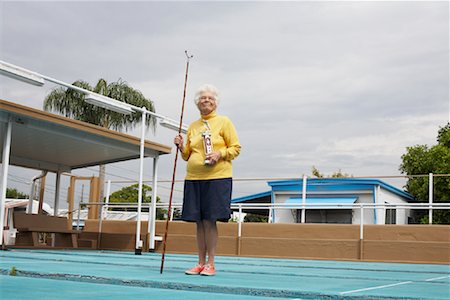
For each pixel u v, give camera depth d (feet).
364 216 58.39
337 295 10.68
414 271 22.76
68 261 22.48
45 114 33.81
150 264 22.31
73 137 36.70
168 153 43.62
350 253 33.96
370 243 33.47
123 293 10.57
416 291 12.01
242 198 63.77
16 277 13.82
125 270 16.89
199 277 14.71
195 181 16.17
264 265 24.95
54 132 35.35
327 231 35.96
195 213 16.07
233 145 16.11
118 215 74.59
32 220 40.45
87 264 20.35
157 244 41.96
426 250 31.96
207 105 16.34
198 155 16.20
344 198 59.11
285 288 11.62
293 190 61.05
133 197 121.49
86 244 44.24
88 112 82.48
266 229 37.78
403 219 67.72
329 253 34.53
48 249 38.45
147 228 43.91
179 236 40.60
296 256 35.50
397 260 32.58
